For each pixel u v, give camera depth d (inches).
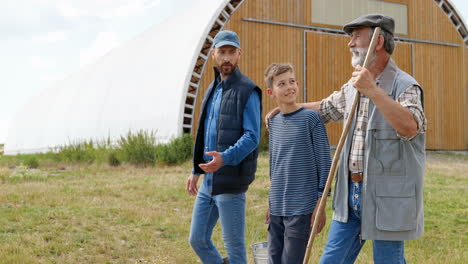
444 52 1087.6
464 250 232.2
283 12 936.3
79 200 350.0
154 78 908.0
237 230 155.6
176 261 212.4
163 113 836.0
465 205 350.0
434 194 396.5
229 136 153.4
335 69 977.5
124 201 348.5
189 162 665.6
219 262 167.9
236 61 157.1
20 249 218.8
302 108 147.0
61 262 206.7
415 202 117.7
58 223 275.1
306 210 140.9
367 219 119.6
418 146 119.6
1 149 2143.2
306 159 143.1
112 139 965.2
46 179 496.1
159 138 826.2
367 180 120.1
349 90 134.6
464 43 1107.9
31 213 297.1
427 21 1071.0
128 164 657.6
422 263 207.6
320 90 959.6
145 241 242.5
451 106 1087.0
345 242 128.1
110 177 508.1
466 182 478.9
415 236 118.5
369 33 123.4
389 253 120.3
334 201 130.4
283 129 147.3
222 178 152.5
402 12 1050.1
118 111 983.6
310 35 957.2
